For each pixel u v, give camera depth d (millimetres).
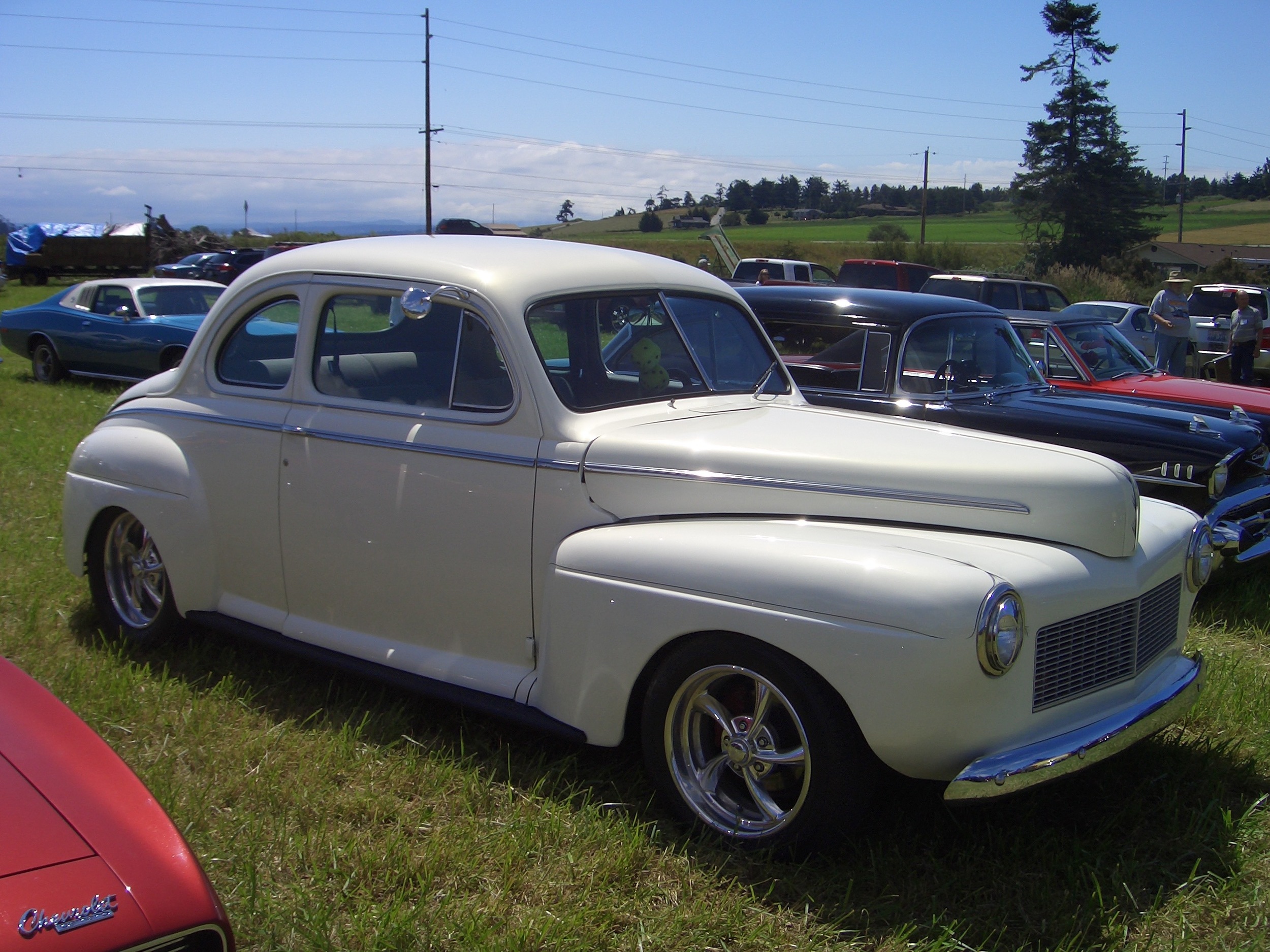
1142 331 14141
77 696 3883
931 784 3438
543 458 3385
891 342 6250
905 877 2947
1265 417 7027
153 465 4309
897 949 2645
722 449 3312
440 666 3609
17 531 6055
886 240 66188
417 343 3697
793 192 120062
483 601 3510
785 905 2820
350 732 3684
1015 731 2807
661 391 3811
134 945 1744
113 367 12219
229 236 54656
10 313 13062
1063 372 7816
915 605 2682
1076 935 2688
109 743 3582
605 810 3230
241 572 4156
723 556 2969
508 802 3270
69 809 1916
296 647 3957
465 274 3609
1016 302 14352
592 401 3559
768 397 4109
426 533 3598
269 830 3088
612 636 3154
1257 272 38594
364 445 3715
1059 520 3096
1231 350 14070
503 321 3484
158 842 1931
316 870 2830
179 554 4234
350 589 3828
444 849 2965
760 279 21359
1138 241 45156
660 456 3307
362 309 3834
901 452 3277
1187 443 5723
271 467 3980
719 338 4129
